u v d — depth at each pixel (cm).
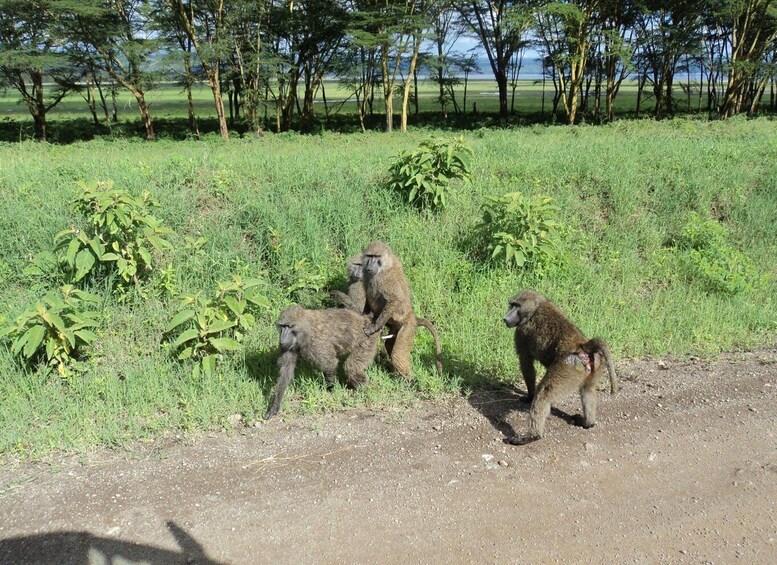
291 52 2930
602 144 1397
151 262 747
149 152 1677
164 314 686
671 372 612
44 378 580
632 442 489
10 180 898
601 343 478
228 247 793
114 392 554
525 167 1108
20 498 417
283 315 527
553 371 493
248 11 2548
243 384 571
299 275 751
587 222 976
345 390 575
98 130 2903
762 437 493
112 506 407
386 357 646
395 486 430
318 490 426
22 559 358
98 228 704
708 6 2917
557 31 2897
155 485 432
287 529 385
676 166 1144
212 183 919
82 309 669
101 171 966
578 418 526
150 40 2519
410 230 866
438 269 812
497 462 462
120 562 355
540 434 487
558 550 367
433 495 420
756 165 1202
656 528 387
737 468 452
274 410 526
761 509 405
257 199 882
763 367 623
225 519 395
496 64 3519
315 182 964
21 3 2228
